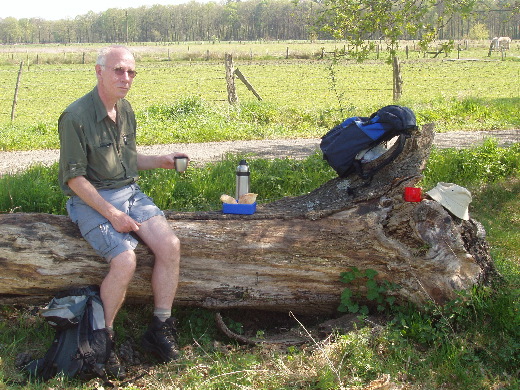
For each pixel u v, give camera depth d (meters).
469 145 8.87
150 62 35.94
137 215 3.13
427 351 3.11
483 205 5.69
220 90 21.08
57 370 2.89
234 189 5.86
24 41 118.06
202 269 3.32
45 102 19.02
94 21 119.19
